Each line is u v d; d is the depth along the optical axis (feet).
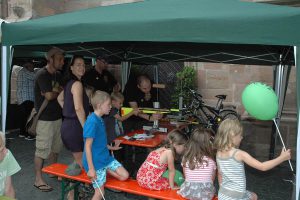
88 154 9.61
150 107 17.26
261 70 21.76
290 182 15.49
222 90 23.09
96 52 19.16
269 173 16.90
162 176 10.02
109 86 17.90
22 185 13.88
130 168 14.93
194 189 8.96
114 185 10.14
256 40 7.89
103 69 17.89
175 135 9.76
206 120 21.02
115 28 9.24
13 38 10.85
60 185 13.85
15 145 21.44
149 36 8.86
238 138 8.48
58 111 13.06
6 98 11.49
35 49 15.65
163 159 9.76
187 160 9.19
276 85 17.29
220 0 11.10
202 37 8.32
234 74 22.61
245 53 17.15
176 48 17.70
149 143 13.02
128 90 16.98
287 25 7.66
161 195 9.39
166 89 24.97
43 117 12.73
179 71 24.57
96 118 9.76
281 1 19.27
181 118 17.04
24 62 24.14
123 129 15.97
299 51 7.58
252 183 15.43
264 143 20.93
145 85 16.88
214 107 22.38
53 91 12.62
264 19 7.81
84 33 9.66
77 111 10.69
